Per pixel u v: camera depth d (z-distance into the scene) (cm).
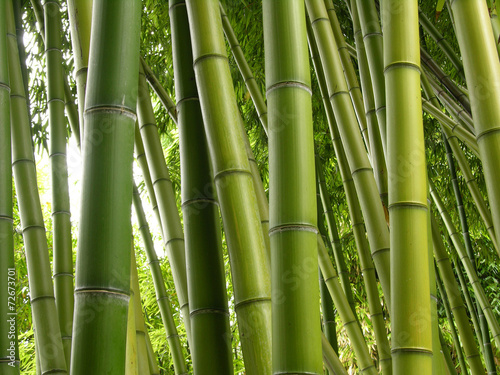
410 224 98
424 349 93
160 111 345
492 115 98
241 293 95
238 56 208
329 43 160
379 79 143
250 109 346
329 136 352
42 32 197
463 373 286
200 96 100
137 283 147
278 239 85
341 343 496
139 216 204
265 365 92
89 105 79
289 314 82
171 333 195
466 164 244
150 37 316
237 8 304
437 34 242
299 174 87
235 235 96
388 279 136
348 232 397
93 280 73
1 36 105
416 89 103
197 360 95
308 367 80
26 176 153
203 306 97
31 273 148
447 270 230
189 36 111
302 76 90
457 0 104
